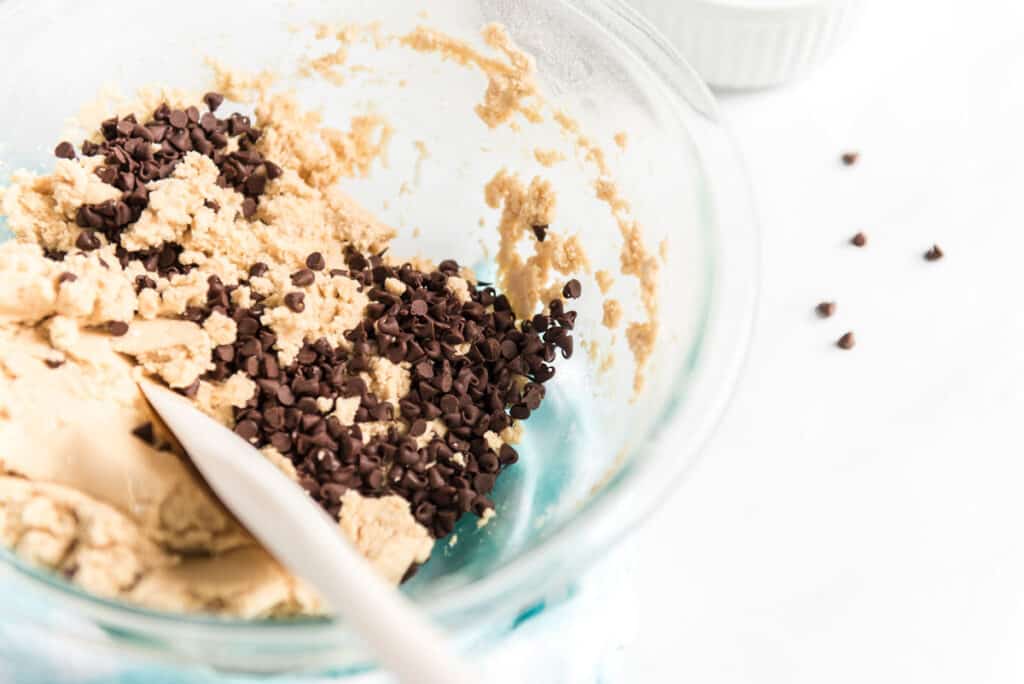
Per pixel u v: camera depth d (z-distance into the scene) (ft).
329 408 1.91
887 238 2.21
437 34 1.98
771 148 2.27
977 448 2.08
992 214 2.23
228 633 1.63
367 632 1.60
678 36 2.21
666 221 1.85
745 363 1.73
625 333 1.91
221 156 1.99
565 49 1.91
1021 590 2.01
